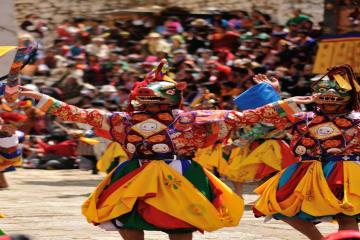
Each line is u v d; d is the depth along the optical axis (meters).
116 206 11.77
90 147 30.58
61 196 22.69
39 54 35.00
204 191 11.88
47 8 42.91
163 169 11.91
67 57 35.47
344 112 12.97
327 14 30.27
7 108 19.31
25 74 34.19
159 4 43.69
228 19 38.81
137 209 11.75
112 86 32.03
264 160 20.69
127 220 11.75
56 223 17.41
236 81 29.75
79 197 22.52
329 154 12.86
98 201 12.04
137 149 12.07
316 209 12.62
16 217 18.19
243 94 18.05
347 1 29.80
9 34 22.30
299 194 12.71
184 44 36.31
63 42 36.97
